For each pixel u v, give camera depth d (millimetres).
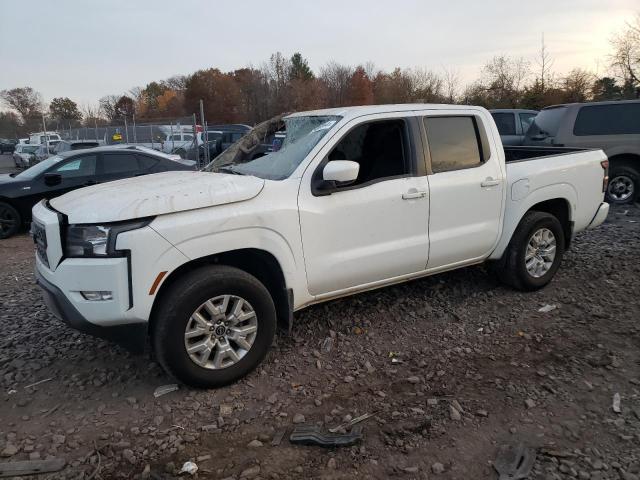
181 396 3457
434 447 2879
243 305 3543
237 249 3525
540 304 4895
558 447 2857
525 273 5031
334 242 3898
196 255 3314
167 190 3443
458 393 3414
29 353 4129
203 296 3336
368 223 4031
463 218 4578
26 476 2738
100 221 3135
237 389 3529
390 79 58094
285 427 3104
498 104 36500
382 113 4211
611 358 3811
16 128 56656
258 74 62250
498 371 3691
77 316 3223
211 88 62688
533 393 3393
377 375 3684
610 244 6906
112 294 3143
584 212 5523
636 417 3119
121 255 3129
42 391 3578
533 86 35156
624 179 9602
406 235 4254
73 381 3695
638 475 2631
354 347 4098
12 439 3039
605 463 2727
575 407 3234
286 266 3680
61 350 4172
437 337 4262
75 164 9781
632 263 6008
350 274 4020
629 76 30906
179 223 3252
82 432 3102
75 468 2789
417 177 4289
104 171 9914
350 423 3105
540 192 5027
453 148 4570
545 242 5145
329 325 4473
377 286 4305
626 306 4777
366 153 4137
